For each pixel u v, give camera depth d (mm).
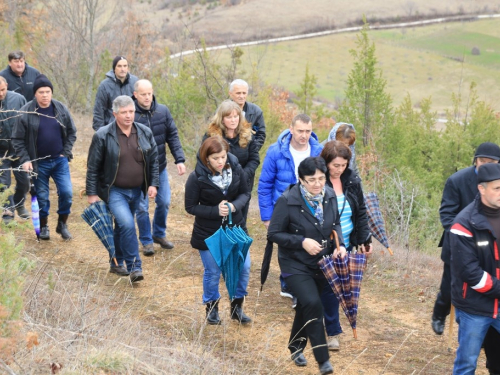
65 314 10672
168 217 20266
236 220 12062
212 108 34062
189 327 12195
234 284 11719
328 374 10281
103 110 16500
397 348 11922
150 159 14148
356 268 10633
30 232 17141
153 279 14766
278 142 13438
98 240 17266
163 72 42688
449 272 11445
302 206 10500
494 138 51500
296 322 10875
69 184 16594
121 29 50250
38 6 46844
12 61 19391
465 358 9344
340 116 45375
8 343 7535
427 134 54750
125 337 10062
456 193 10953
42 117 15781
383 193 25453
